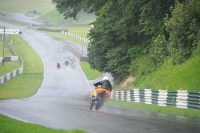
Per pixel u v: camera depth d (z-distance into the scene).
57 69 127.81
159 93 37.53
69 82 106.75
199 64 39.50
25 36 199.75
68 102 47.97
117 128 21.92
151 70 51.78
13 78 106.75
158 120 25.53
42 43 180.50
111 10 58.03
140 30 55.59
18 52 157.50
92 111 32.91
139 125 23.05
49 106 38.41
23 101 48.94
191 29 43.97
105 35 60.41
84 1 66.00
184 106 32.72
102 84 34.78
